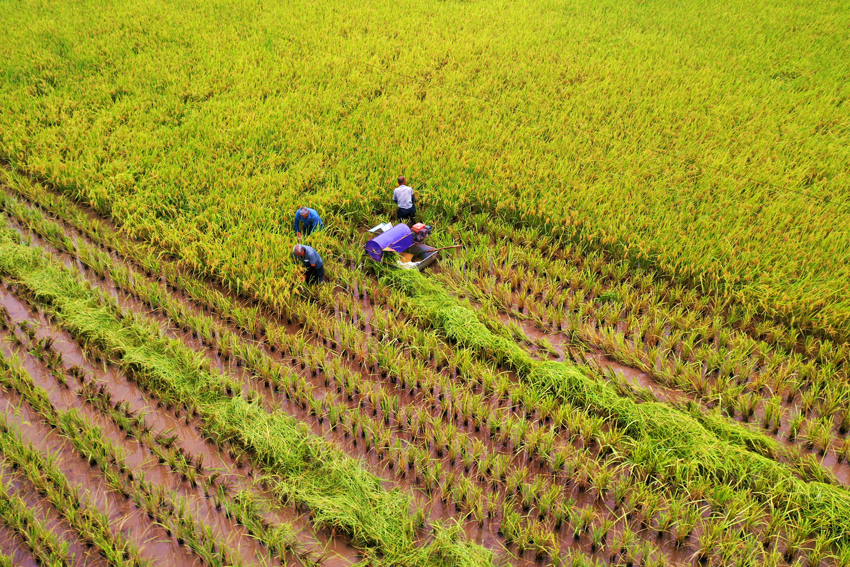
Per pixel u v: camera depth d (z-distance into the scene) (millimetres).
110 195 12516
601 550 6406
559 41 22125
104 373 8641
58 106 16078
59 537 6453
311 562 6207
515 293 10570
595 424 7508
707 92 17562
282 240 11102
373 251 10742
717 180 12930
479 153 13977
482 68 19547
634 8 26062
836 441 7590
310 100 16859
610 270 10805
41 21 22406
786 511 6328
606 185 12789
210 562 6188
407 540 6309
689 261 10445
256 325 9672
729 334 9078
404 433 7848
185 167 13750
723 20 24172
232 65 19234
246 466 7367
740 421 7930
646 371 8742
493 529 6645
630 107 16844
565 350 9164
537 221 12039
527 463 7430
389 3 26031
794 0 26562
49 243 11609
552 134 15305
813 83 18297
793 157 14016
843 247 10570
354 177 13086
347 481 6867
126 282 10375
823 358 8625
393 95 17516
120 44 20484
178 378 8297
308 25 22984
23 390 8086
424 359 9008
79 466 7277
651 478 7090
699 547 6406
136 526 6617
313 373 8844
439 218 12609
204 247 10758
